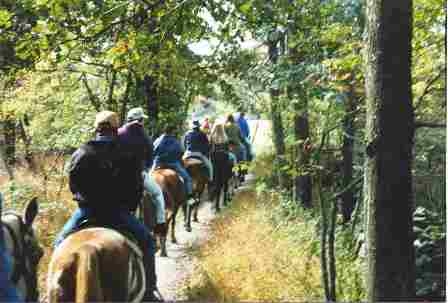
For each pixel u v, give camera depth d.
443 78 7.85
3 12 6.69
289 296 8.28
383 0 5.04
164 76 9.30
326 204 9.30
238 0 7.25
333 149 8.41
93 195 5.73
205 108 15.94
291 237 11.19
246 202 16.77
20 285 5.18
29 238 5.53
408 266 5.17
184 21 7.20
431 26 7.91
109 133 5.91
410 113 5.12
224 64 8.91
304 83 7.47
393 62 5.04
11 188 13.10
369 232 5.21
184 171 12.53
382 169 5.12
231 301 8.53
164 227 9.92
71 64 13.75
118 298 4.84
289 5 7.53
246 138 22.05
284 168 8.17
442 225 8.56
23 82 13.60
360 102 7.70
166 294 9.43
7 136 17.64
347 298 7.78
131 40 7.18
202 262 10.77
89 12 6.73
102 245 4.86
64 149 15.55
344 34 7.90
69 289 4.58
